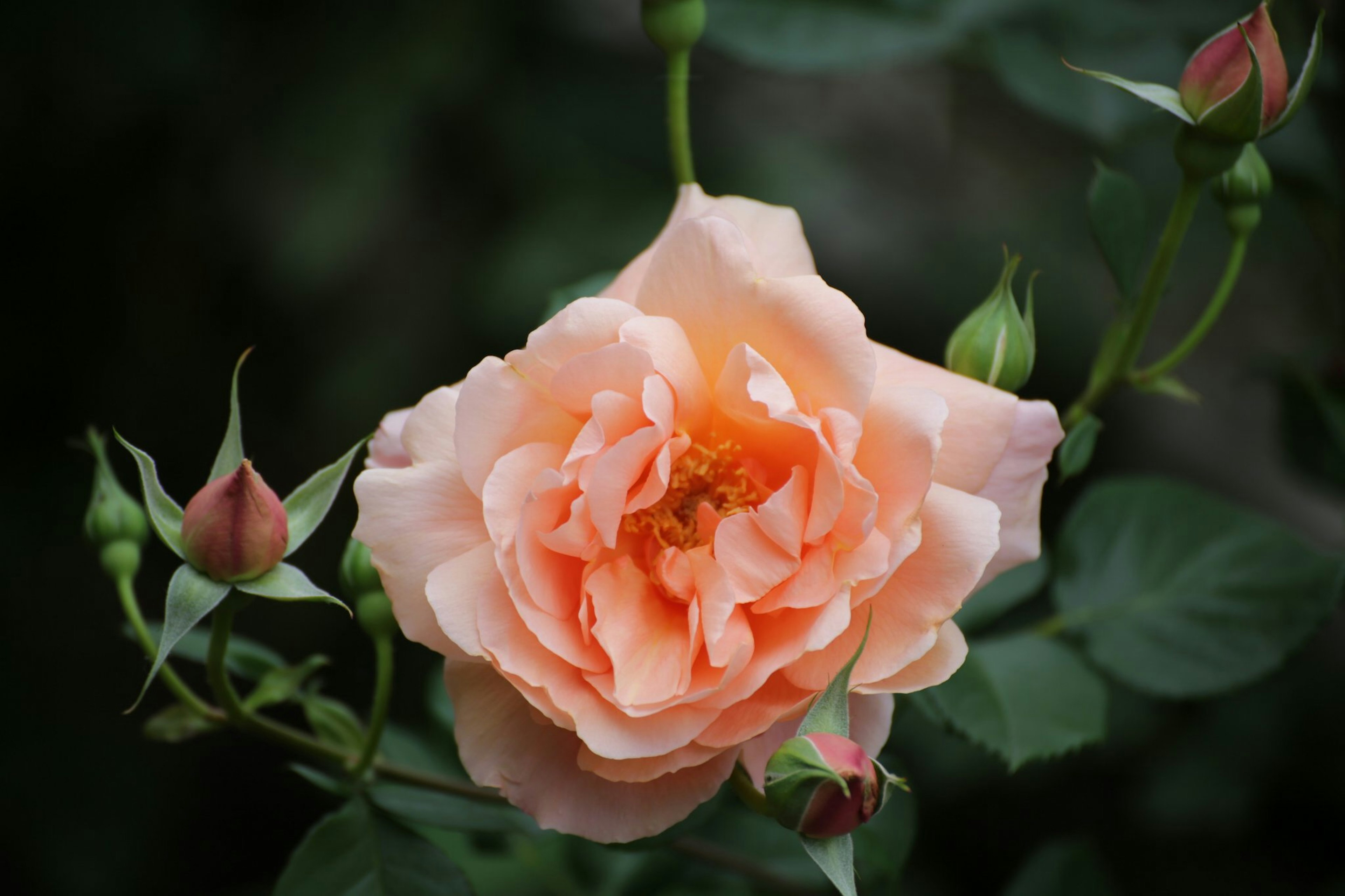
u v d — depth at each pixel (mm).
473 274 1025
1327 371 727
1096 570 680
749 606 587
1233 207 641
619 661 583
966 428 591
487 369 584
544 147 1050
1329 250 724
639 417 587
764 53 722
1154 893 848
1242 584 673
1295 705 778
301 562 1075
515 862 797
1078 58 721
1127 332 644
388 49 1029
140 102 1077
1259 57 613
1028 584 680
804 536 583
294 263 996
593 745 577
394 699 1017
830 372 583
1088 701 652
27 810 1061
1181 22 723
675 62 651
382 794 633
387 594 590
